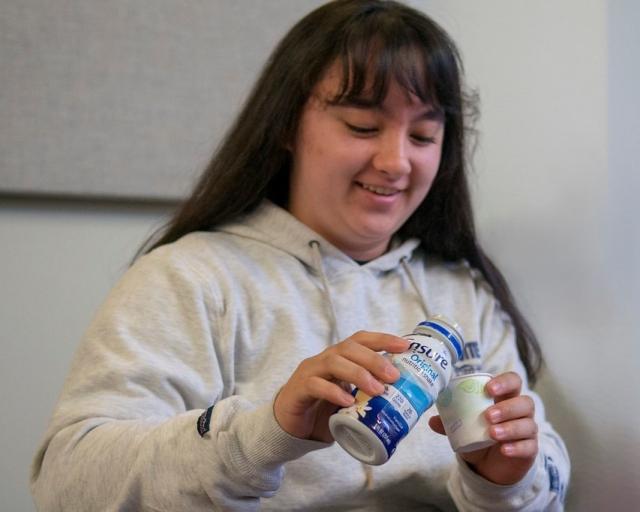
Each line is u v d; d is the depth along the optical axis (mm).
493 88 1392
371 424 676
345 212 1011
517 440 815
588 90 1224
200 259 1016
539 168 1308
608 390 1196
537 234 1311
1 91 1323
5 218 1362
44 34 1343
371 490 994
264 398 970
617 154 1184
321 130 984
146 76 1400
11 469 1359
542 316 1307
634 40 1171
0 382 1358
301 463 962
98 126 1375
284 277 1046
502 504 928
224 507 774
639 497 1144
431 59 974
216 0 1437
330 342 1040
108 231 1416
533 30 1316
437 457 1040
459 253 1213
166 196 1414
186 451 782
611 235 1190
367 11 1006
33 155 1339
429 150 1014
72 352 1393
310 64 987
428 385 712
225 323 978
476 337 1135
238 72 1447
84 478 830
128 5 1387
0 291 1360
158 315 953
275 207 1077
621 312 1175
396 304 1124
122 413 874
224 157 1081
